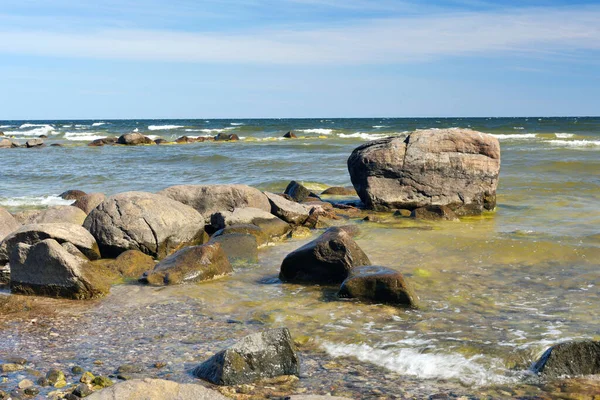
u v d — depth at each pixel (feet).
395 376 20.04
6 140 167.84
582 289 29.81
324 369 20.65
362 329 24.45
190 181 83.71
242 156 119.65
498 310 26.78
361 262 31.91
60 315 27.20
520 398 18.22
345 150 131.44
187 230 39.88
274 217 46.50
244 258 37.52
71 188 78.23
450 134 55.47
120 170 98.58
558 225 46.96
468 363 20.86
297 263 32.53
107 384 19.24
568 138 164.45
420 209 52.19
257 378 19.79
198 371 20.25
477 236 42.34
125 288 31.78
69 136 233.35
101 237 38.19
